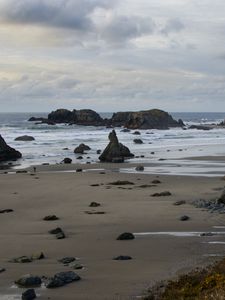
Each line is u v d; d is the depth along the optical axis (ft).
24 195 114.73
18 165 189.88
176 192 114.93
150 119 507.30
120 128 487.61
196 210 90.68
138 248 62.54
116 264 54.44
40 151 251.39
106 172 162.71
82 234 72.23
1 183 135.95
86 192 117.50
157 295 42.06
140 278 48.32
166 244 64.49
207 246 62.80
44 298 42.47
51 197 111.34
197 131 466.29
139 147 277.64
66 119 552.82
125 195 111.45
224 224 78.33
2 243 66.90
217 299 35.78
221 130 493.36
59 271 51.75
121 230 74.69
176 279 46.78
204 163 189.26
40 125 503.20
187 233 71.92
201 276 45.32
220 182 132.98
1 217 87.81
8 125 493.77
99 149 263.49
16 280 47.50
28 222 82.69
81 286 45.83
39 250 62.64
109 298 42.19
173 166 179.52
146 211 90.58
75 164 190.70
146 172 161.48
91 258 57.82
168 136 385.70
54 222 82.12
